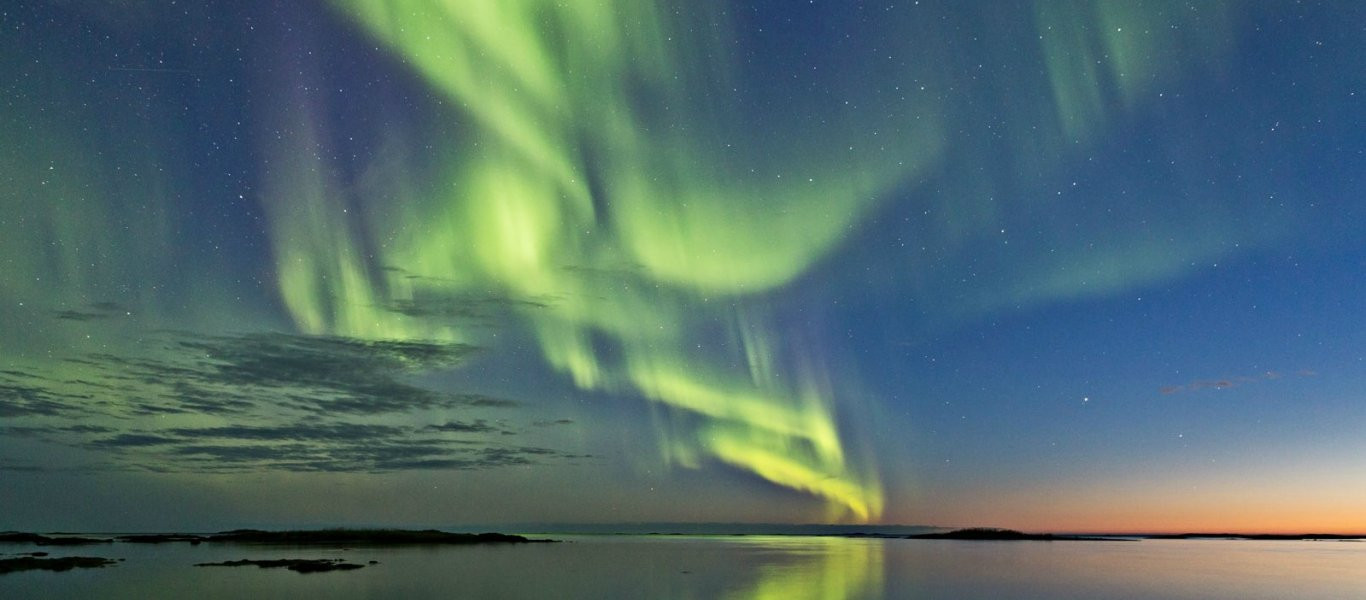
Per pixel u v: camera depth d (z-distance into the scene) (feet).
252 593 90.02
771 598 84.89
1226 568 147.43
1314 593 98.22
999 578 115.14
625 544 297.94
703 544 301.02
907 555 191.01
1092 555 200.64
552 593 90.17
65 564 141.28
